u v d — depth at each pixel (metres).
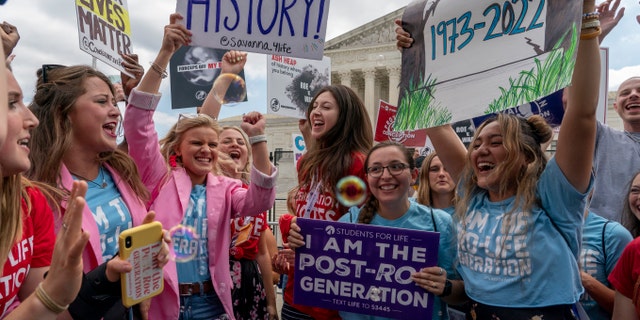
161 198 2.51
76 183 1.30
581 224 1.99
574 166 1.88
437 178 3.83
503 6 2.08
